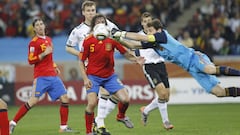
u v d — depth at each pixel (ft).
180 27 344.49
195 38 313.12
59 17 342.85
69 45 157.79
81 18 340.39
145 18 154.92
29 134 151.94
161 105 155.12
